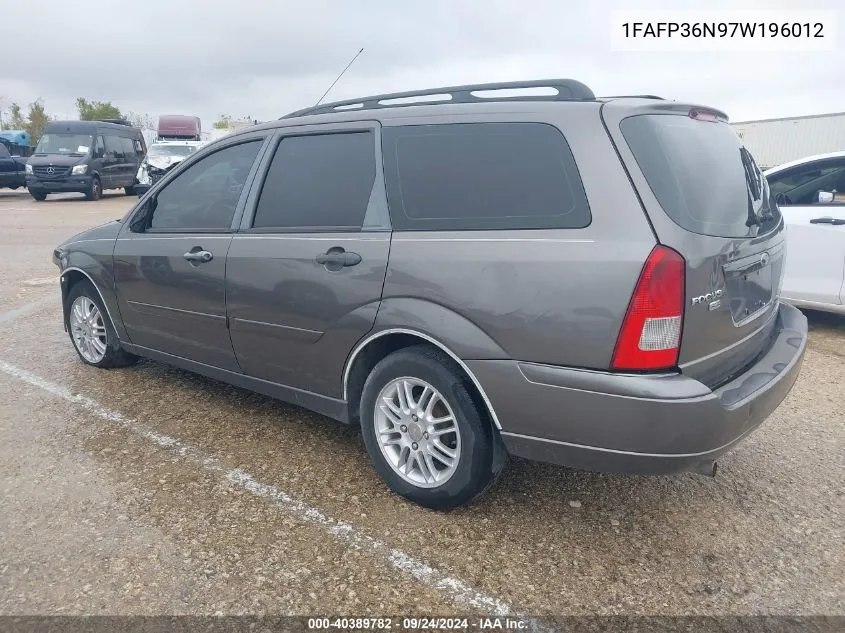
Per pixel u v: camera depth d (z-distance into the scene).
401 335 3.05
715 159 2.95
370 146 3.23
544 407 2.64
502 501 3.18
